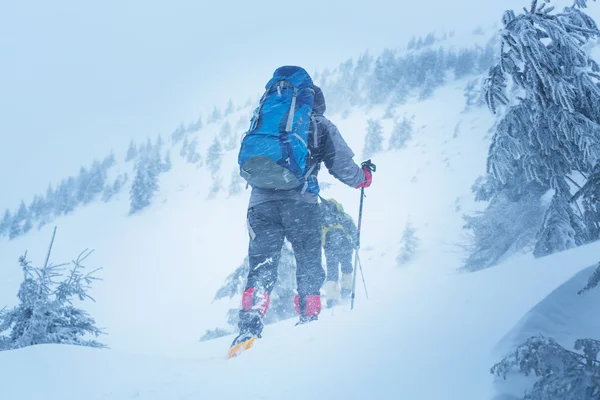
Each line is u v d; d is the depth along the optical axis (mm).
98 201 148125
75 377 2650
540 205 15461
